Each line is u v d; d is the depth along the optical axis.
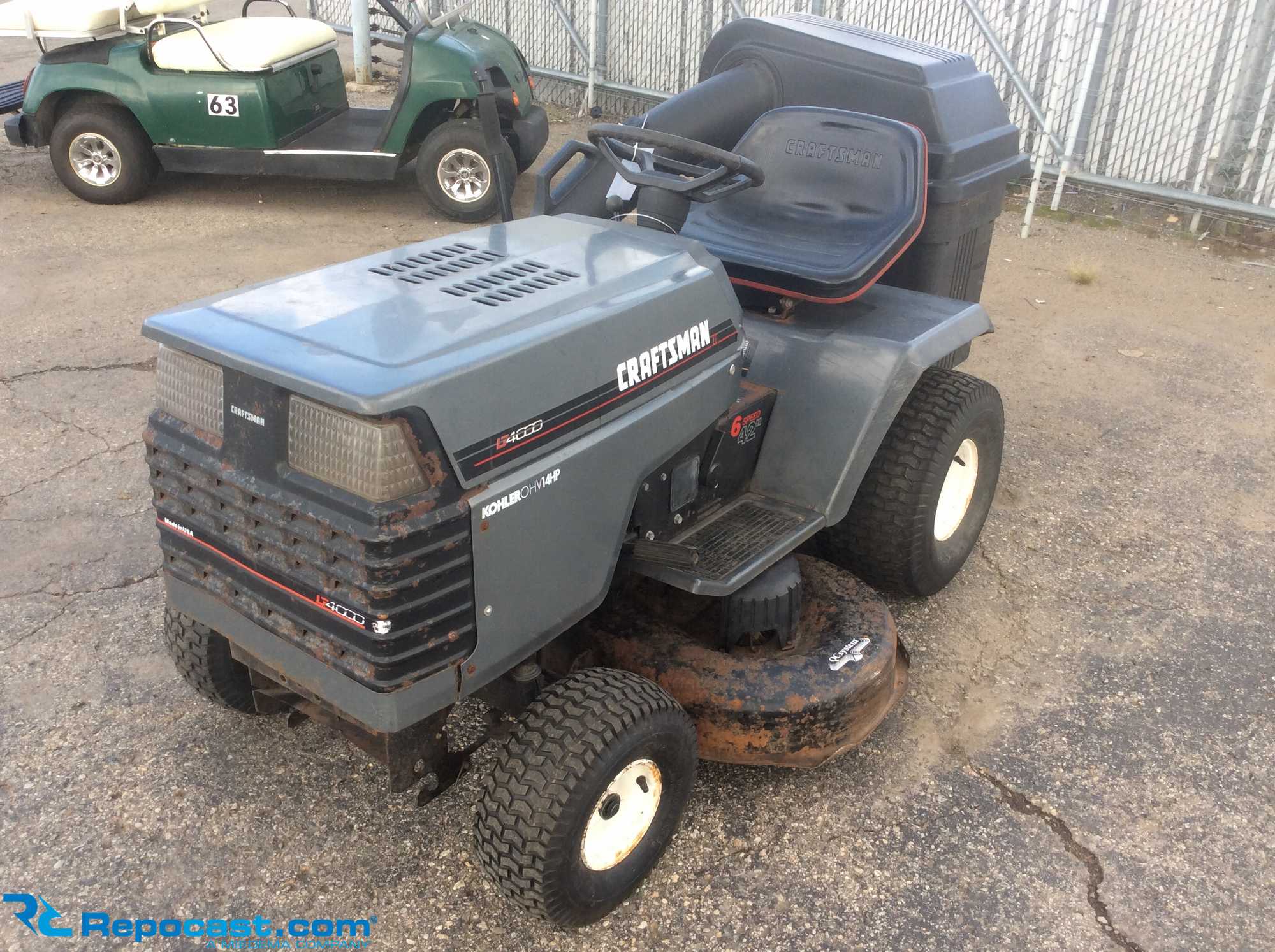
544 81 11.86
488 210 7.90
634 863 2.62
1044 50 8.68
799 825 2.94
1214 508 4.60
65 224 7.60
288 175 7.78
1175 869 2.84
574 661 3.03
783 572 3.04
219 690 3.00
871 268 3.30
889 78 3.99
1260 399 5.63
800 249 3.46
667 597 3.36
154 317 2.38
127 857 2.76
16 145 7.95
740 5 10.07
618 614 3.08
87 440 4.73
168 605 2.80
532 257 2.78
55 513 4.20
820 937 2.61
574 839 2.36
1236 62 7.89
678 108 4.07
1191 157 8.34
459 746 3.14
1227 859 2.87
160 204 8.16
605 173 3.69
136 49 7.43
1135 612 3.91
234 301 2.45
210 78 7.45
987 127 4.25
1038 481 4.77
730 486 3.22
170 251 7.13
